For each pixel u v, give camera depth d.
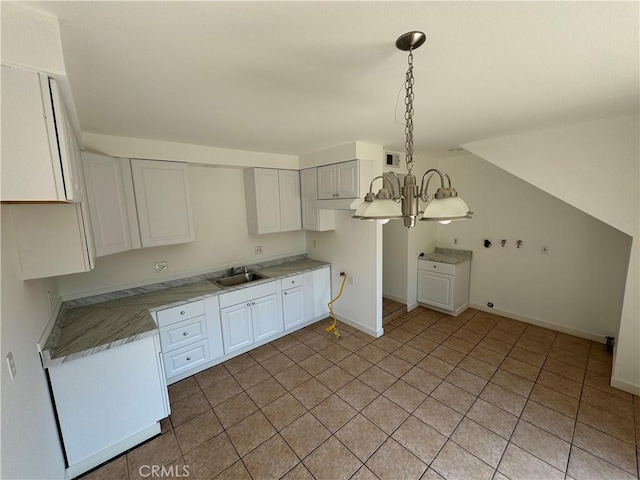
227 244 3.39
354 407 2.23
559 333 3.35
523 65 1.31
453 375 2.61
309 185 3.52
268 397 2.38
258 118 2.02
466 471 1.68
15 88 0.92
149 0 0.81
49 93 0.96
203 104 1.71
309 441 1.93
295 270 3.54
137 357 1.89
